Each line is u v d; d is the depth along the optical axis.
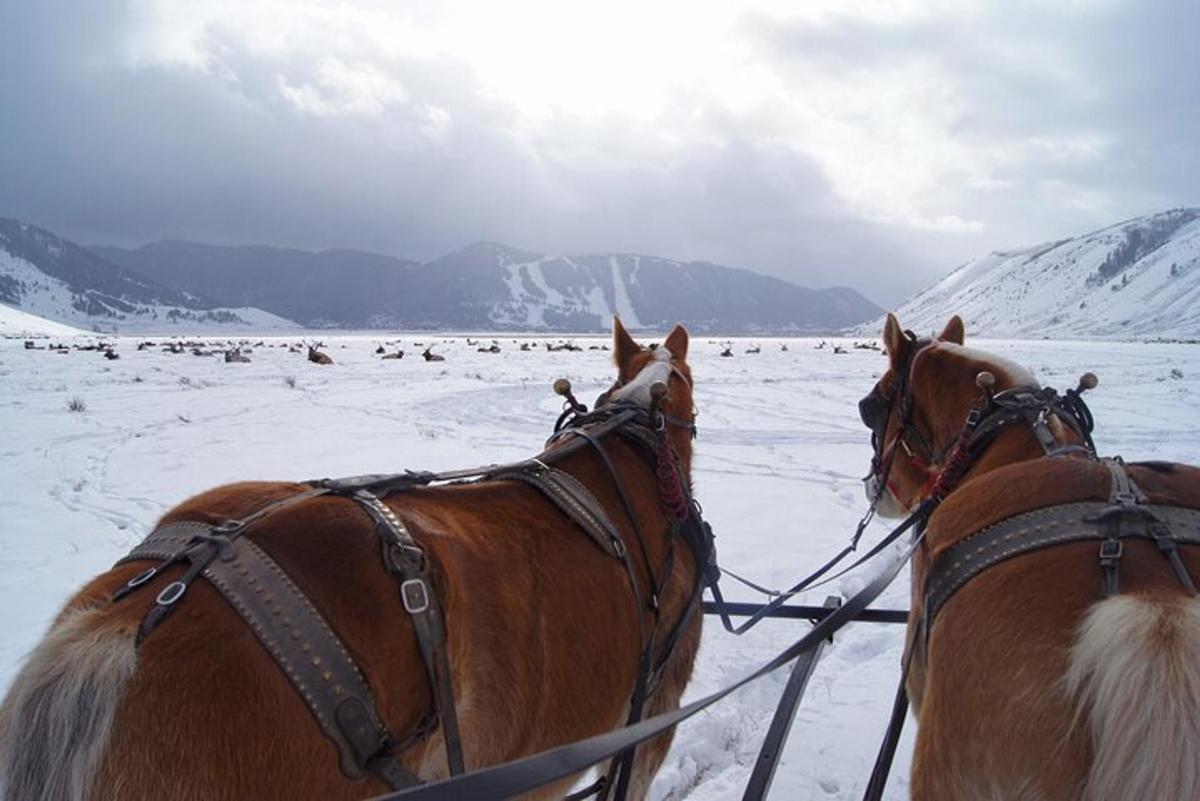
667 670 3.46
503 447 15.48
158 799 1.70
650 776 3.50
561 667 2.62
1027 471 2.61
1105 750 1.83
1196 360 49.56
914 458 3.95
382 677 2.02
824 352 66.62
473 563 2.43
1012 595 2.21
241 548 2.03
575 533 2.93
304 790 1.85
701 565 3.64
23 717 1.75
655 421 3.59
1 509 10.04
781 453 15.74
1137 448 15.66
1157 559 2.18
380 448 15.05
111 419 18.70
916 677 2.88
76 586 7.18
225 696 1.81
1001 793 2.05
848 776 4.71
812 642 3.03
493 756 2.36
